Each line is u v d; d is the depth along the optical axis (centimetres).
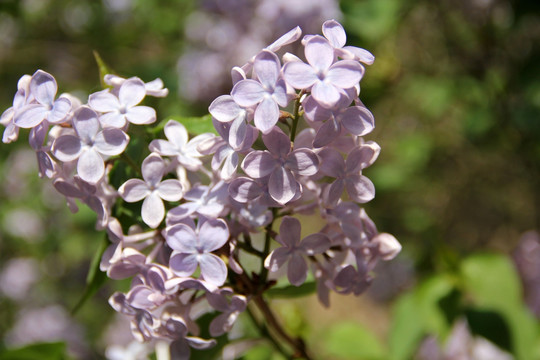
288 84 29
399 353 44
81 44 88
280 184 29
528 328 41
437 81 69
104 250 33
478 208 83
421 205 83
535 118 61
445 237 84
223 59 67
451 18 63
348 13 53
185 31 77
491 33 61
